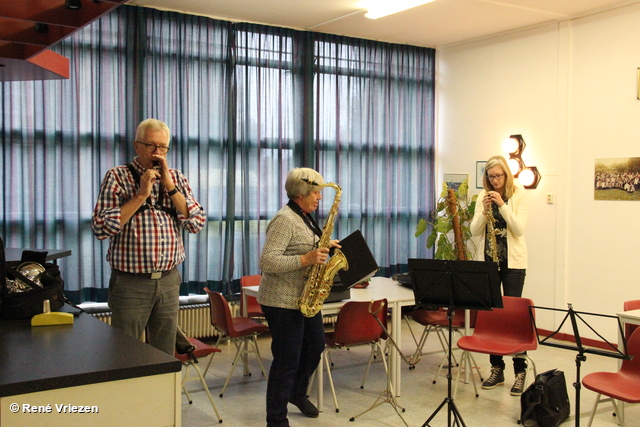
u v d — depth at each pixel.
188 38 5.83
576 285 6.02
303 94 6.49
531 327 4.16
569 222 6.07
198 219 3.01
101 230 2.72
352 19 6.14
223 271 6.04
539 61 6.33
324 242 3.43
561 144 6.12
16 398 1.64
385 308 4.31
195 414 4.05
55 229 5.31
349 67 6.80
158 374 1.85
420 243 7.38
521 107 6.51
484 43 6.89
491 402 4.29
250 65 6.16
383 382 4.79
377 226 7.09
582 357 3.08
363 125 6.93
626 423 3.87
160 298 2.92
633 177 5.53
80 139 5.37
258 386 4.68
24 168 5.16
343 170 6.80
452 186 7.31
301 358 3.79
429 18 6.11
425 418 3.97
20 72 4.04
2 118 5.06
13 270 2.60
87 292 5.46
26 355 1.92
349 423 3.88
